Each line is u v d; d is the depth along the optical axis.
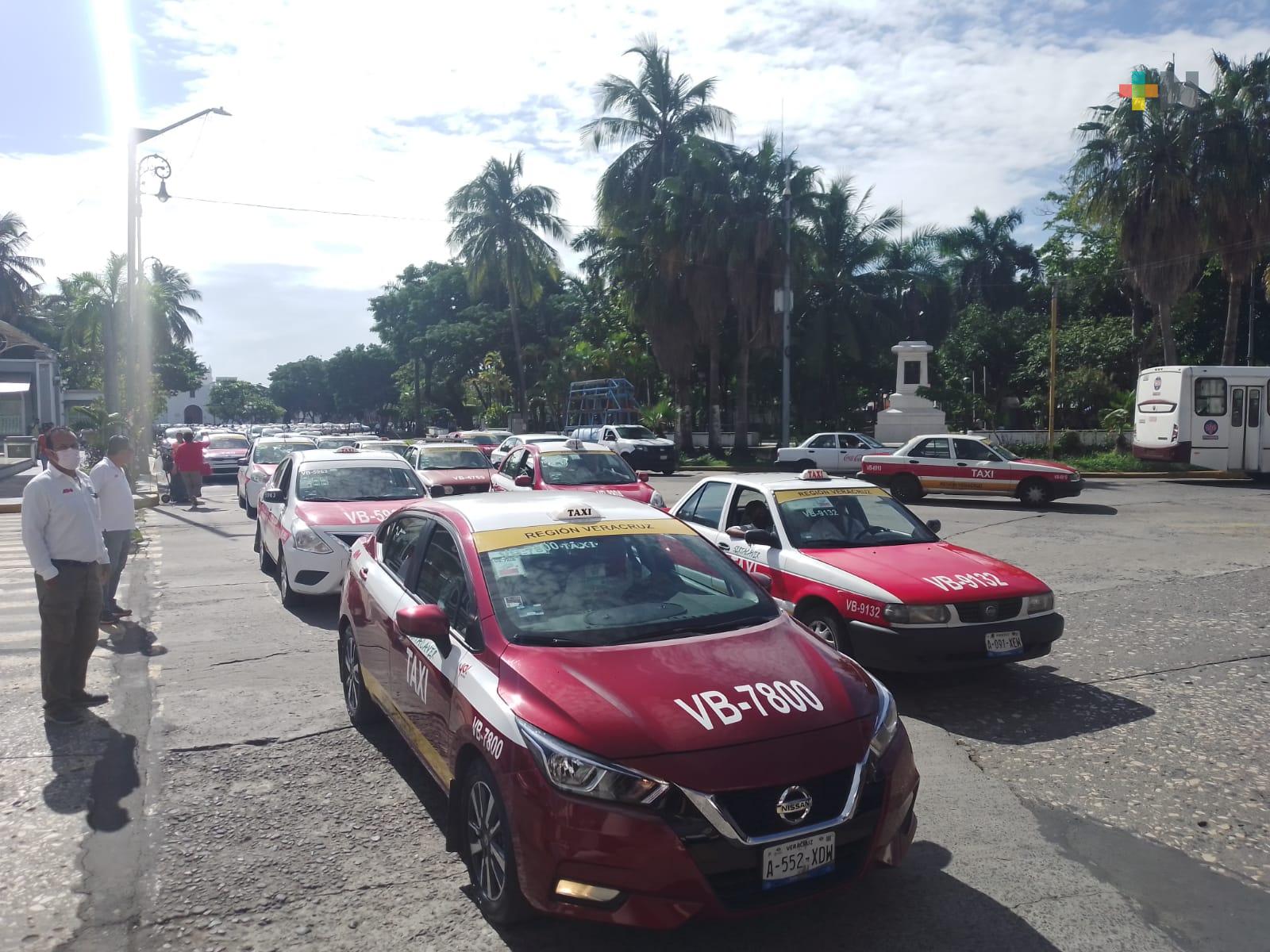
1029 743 5.83
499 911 3.72
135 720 6.30
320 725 6.18
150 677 7.28
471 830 3.98
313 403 127.94
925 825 4.70
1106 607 9.54
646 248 37.50
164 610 9.73
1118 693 6.74
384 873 4.26
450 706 4.18
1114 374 39.50
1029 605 6.79
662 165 38.06
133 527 9.20
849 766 3.59
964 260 57.03
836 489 8.19
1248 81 29.64
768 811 3.42
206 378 118.19
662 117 38.62
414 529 5.63
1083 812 4.83
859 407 46.28
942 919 3.83
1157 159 29.30
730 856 3.33
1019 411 46.31
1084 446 33.72
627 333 46.25
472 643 4.26
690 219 35.78
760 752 3.50
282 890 4.12
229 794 5.11
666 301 37.50
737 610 4.62
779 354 42.41
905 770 3.78
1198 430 23.89
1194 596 10.02
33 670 7.49
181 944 3.71
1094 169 30.22
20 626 8.98
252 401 118.56
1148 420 25.02
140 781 5.29
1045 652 6.84
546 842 3.41
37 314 68.62
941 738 5.94
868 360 41.97
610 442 31.25
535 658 3.98
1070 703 6.57
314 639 8.46
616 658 3.99
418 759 5.16
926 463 20.17
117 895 4.08
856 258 40.62
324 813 4.87
